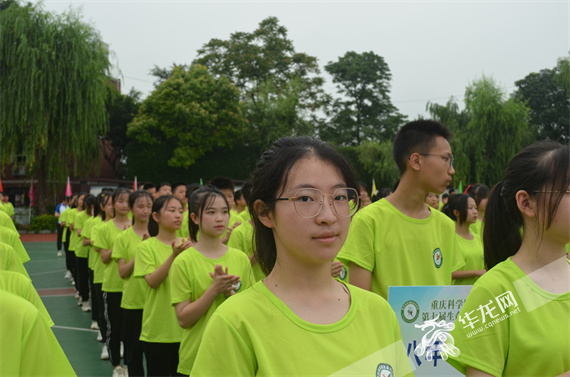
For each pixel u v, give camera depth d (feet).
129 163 110.22
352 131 149.48
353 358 5.15
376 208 10.73
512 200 6.72
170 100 108.58
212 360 5.11
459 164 98.17
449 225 11.15
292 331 5.16
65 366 5.74
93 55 80.59
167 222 15.43
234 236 17.28
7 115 75.72
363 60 157.89
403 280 10.40
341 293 5.60
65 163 84.28
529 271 6.42
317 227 5.12
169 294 14.25
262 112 115.55
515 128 96.73
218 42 138.31
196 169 111.55
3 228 14.47
